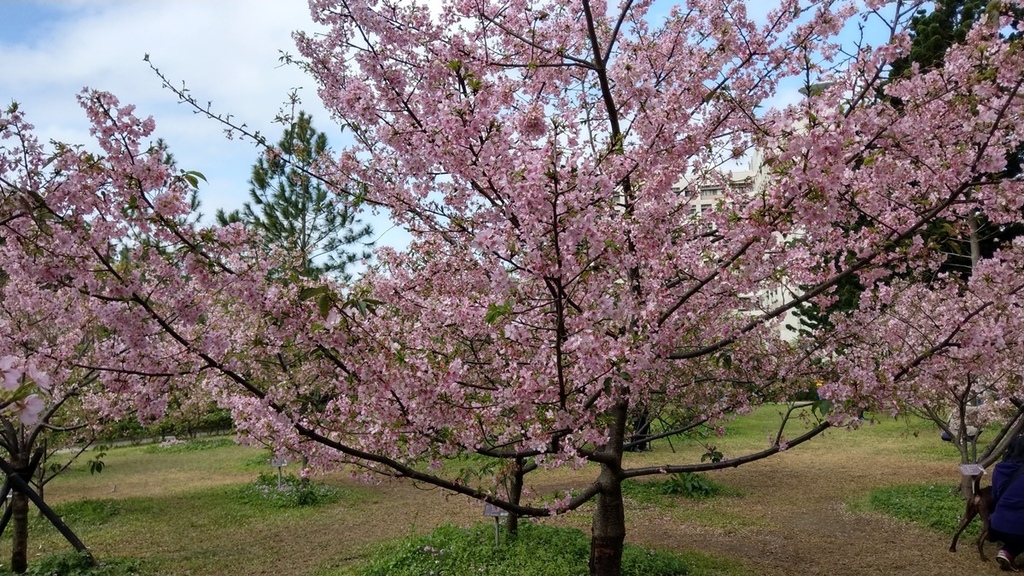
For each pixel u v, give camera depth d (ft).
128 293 9.62
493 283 9.61
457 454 11.78
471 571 18.43
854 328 18.84
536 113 10.96
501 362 13.91
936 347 13.33
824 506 28.60
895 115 12.21
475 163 10.80
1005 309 14.80
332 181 15.23
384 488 35.60
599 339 9.87
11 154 9.58
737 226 11.13
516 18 15.49
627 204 13.76
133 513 30.99
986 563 20.08
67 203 9.52
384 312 13.05
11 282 16.74
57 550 24.89
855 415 12.71
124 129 9.35
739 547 22.84
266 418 11.20
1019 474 19.02
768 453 13.53
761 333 18.10
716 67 14.67
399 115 12.95
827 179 9.77
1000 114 11.76
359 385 10.52
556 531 21.79
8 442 20.39
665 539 23.97
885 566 20.24
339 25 13.44
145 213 9.48
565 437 11.07
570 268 9.39
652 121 12.90
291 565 22.15
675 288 15.49
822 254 16.17
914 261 15.25
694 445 45.91
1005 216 14.37
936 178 13.71
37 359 13.37
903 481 33.04
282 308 10.19
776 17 14.67
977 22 12.83
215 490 36.09
